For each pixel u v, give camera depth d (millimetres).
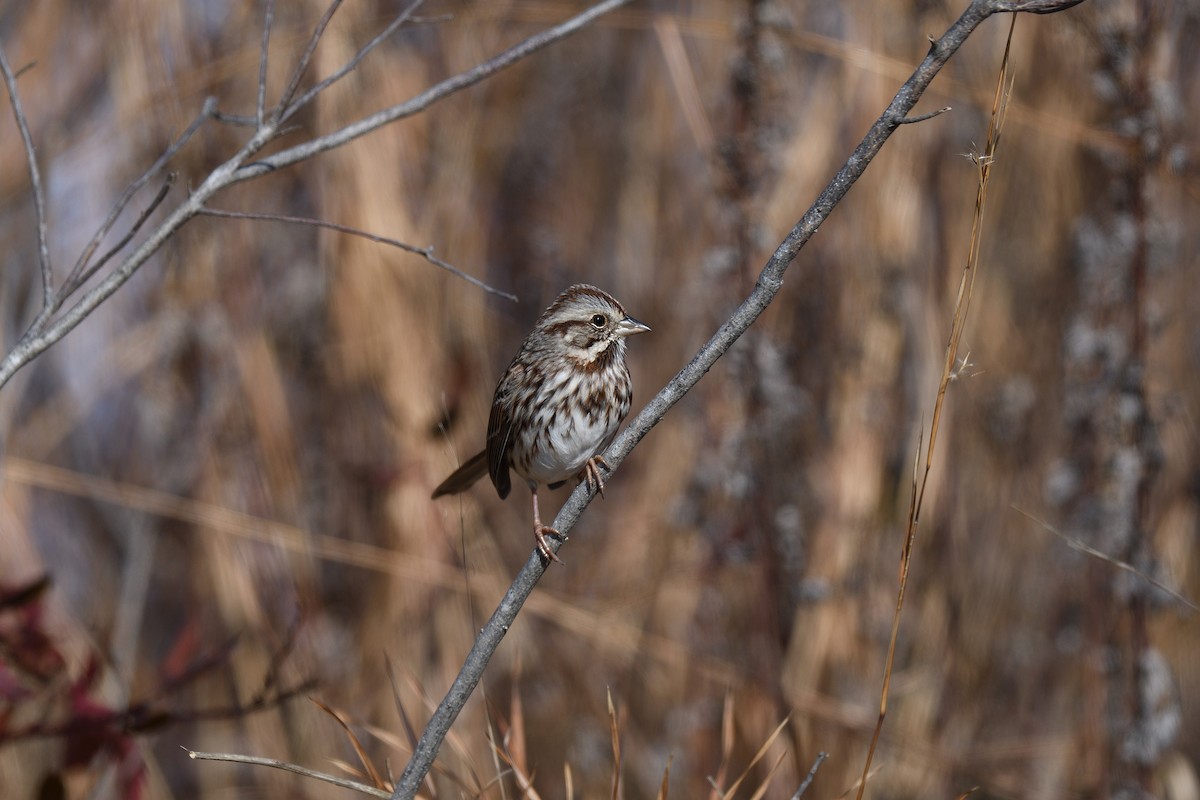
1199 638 12062
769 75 10805
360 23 12289
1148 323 10516
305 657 12156
